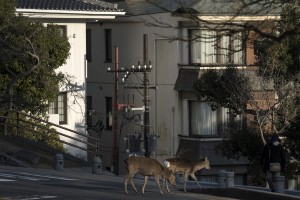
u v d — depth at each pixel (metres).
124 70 54.34
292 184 49.25
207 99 46.50
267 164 29.84
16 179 31.44
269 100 43.91
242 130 43.84
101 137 62.72
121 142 61.22
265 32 14.16
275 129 41.44
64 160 41.28
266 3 13.06
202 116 54.69
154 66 57.09
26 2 52.50
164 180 30.05
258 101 43.84
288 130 42.75
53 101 52.06
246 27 13.23
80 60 55.88
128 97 60.12
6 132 43.88
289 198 26.61
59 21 54.41
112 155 58.25
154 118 57.78
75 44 55.41
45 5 52.72
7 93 45.50
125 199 25.47
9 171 35.06
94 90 63.56
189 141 55.00
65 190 27.81
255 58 45.72
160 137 57.47
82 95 56.00
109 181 33.59
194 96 54.91
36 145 42.41
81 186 29.88
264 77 43.19
